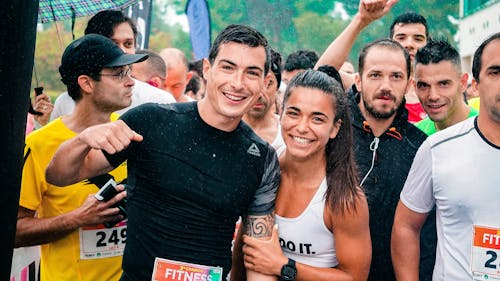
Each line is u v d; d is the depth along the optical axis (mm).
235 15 22203
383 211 3084
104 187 2773
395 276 3104
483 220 2514
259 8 22094
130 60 2891
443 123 3447
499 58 2391
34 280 3316
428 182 2705
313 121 2547
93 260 2941
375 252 3113
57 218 2795
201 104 2439
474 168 2523
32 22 1796
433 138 2682
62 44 4008
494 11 13555
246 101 2373
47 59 22234
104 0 3975
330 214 2580
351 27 3723
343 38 3742
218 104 2348
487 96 2441
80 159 2320
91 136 2221
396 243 2904
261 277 2568
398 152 3123
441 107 3371
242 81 2336
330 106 2559
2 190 1813
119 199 2789
